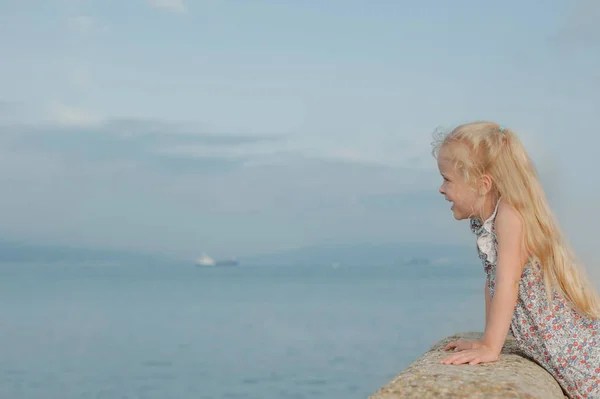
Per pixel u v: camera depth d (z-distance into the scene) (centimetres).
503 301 288
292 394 2338
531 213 291
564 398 280
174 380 2661
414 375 253
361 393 2319
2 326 4709
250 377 2683
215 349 3494
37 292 10556
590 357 288
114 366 2986
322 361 2991
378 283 13575
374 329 4091
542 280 295
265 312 5891
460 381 244
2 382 2591
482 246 303
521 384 243
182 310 6344
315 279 17612
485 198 304
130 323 4944
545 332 294
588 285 296
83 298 8675
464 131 302
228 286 13362
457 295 7794
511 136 300
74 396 2338
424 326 4128
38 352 3388
